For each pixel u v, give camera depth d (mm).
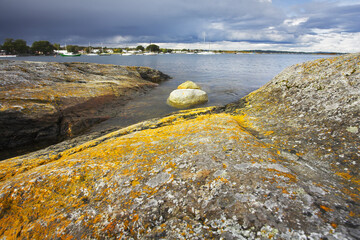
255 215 2008
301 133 4098
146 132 4957
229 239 1812
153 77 23781
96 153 3791
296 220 1913
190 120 5918
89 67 17797
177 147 3607
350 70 4688
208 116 5992
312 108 4707
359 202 2213
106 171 3082
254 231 1854
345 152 3295
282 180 2482
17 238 2275
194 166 2906
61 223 2289
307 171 2918
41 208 2594
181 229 1994
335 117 4086
